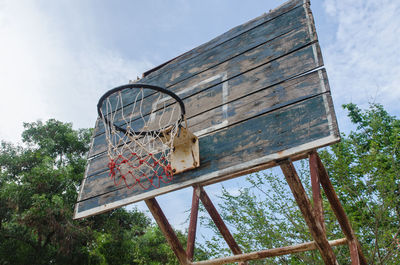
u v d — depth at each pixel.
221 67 4.63
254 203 9.18
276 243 8.46
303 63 3.78
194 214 4.50
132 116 5.13
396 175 8.23
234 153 3.66
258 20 4.70
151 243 16.23
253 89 4.02
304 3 4.30
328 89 3.39
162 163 4.16
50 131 17.25
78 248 12.63
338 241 4.75
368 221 8.21
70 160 16.17
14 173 14.69
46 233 11.84
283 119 3.53
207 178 3.66
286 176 3.31
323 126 3.20
